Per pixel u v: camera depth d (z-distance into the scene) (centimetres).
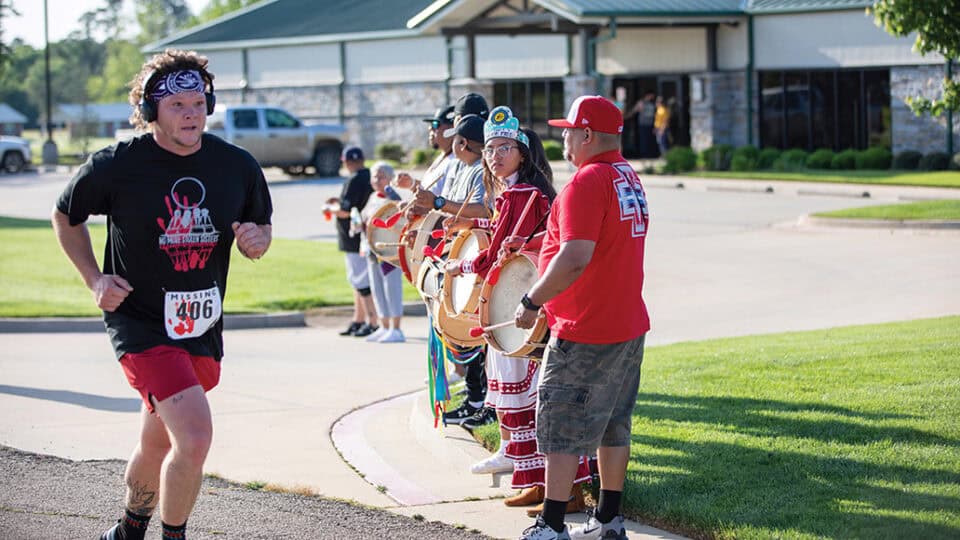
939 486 594
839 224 2170
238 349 1258
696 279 1698
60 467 733
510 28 3631
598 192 521
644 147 3900
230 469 750
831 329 1184
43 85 11388
